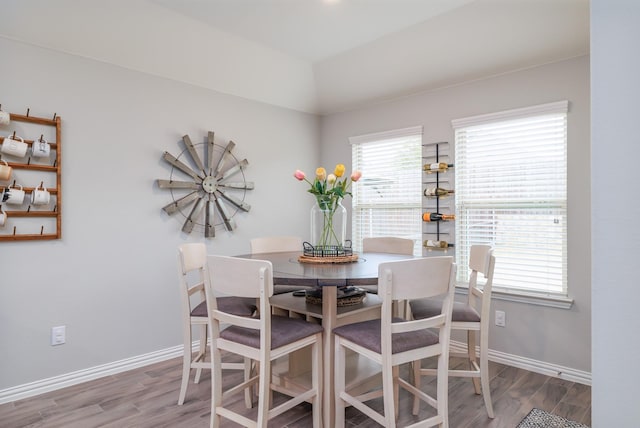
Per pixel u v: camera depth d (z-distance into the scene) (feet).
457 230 10.92
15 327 7.95
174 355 10.35
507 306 9.86
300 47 10.68
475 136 10.62
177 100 10.44
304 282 6.02
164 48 9.53
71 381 8.61
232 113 11.68
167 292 10.25
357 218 13.43
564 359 9.04
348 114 13.56
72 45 8.53
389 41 10.18
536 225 9.57
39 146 8.02
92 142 8.96
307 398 6.44
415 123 11.78
